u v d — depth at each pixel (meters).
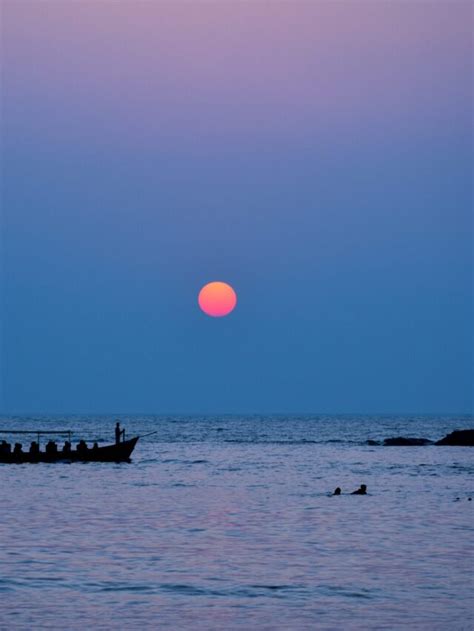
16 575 38.09
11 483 75.94
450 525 52.50
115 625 31.16
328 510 59.12
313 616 32.41
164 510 58.69
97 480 79.25
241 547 44.84
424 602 34.34
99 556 42.19
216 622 31.58
